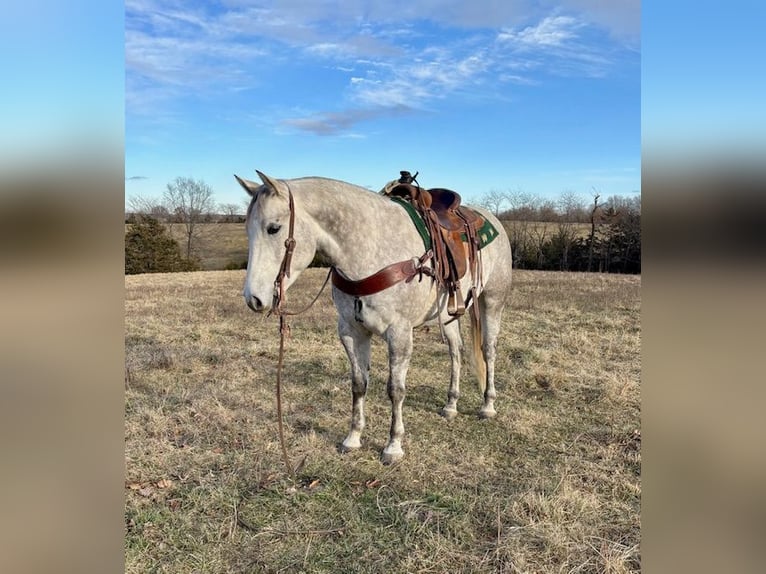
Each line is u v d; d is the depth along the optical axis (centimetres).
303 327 743
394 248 290
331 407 412
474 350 378
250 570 220
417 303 301
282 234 256
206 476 295
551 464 313
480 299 402
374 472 303
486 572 216
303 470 304
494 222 412
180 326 748
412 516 254
